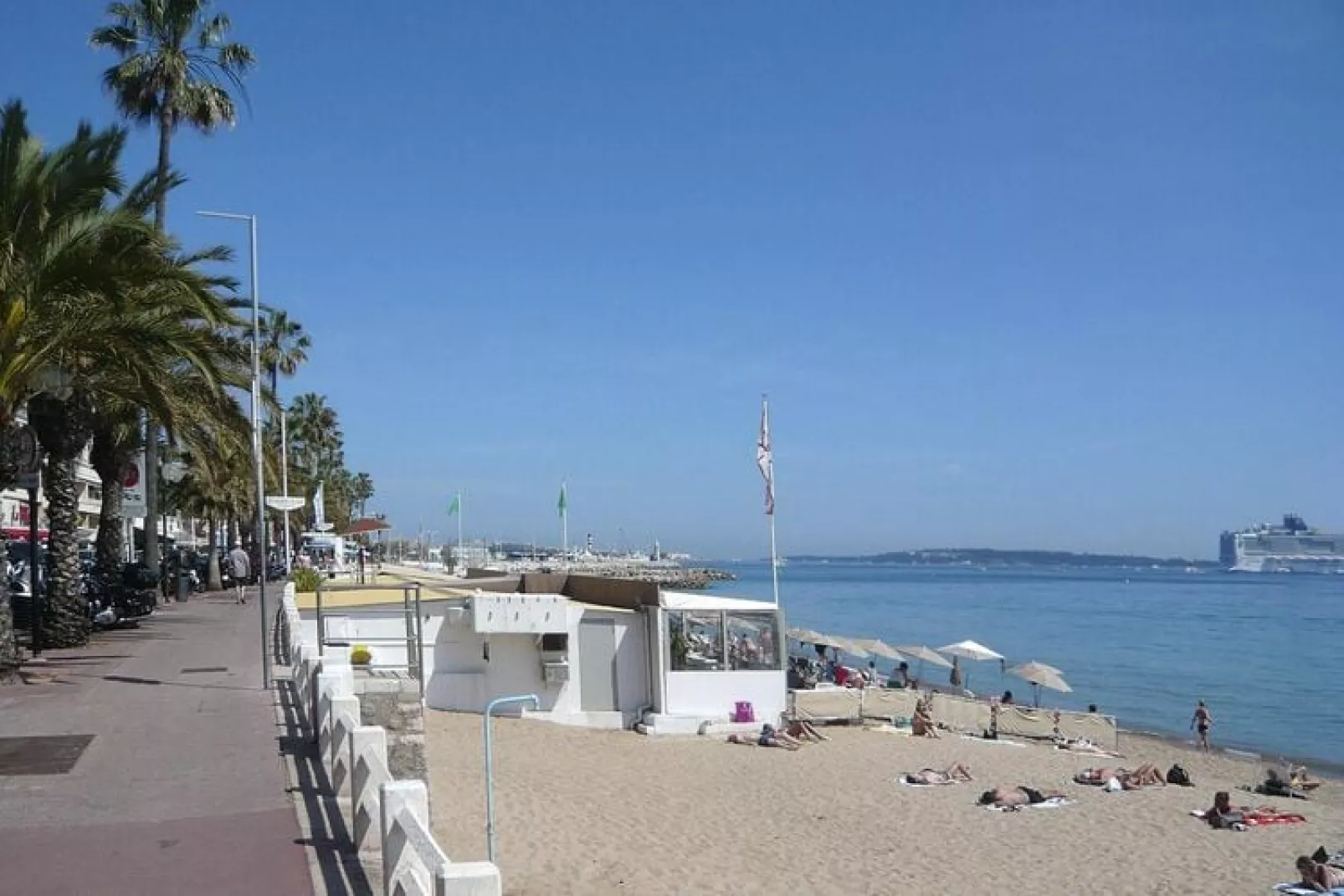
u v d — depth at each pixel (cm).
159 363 1805
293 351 6762
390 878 697
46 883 795
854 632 8375
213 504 4769
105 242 1628
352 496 12288
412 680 1262
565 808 1808
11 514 4447
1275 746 3675
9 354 1589
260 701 1559
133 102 3206
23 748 1238
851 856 1719
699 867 1551
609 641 2636
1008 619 10000
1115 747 3228
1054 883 1652
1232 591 17638
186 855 862
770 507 2902
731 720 2641
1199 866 1783
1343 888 1638
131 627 2688
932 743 2895
